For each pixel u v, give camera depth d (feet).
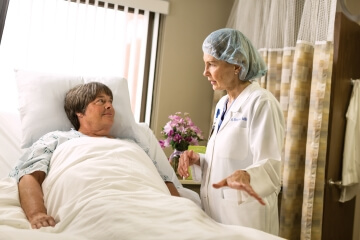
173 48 9.93
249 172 3.73
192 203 3.70
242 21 9.05
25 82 6.45
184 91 10.08
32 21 8.36
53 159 4.87
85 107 5.78
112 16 9.19
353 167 7.70
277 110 4.48
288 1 7.97
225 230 3.18
